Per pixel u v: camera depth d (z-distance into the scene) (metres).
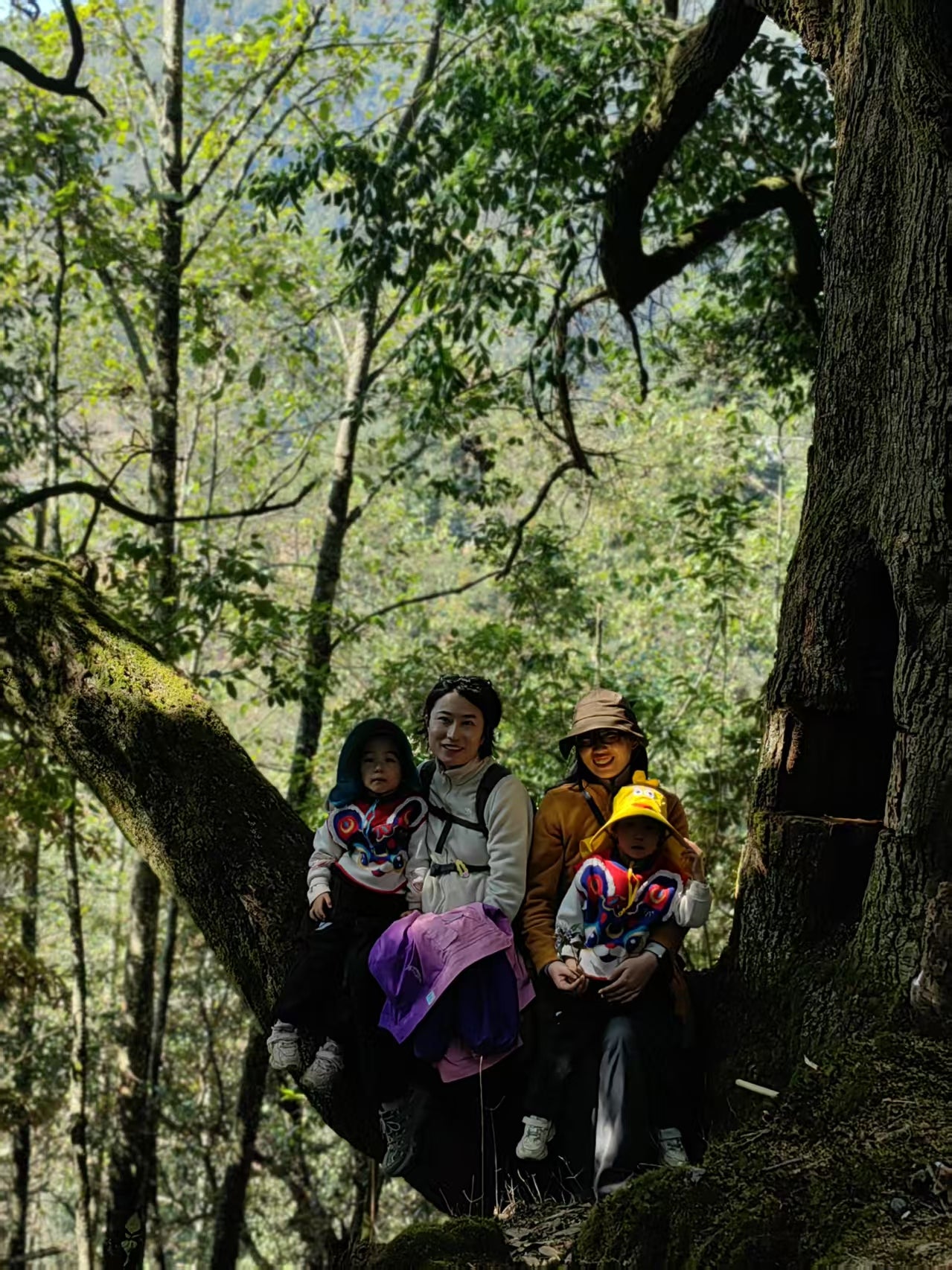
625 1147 3.31
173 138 11.84
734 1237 2.50
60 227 11.06
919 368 3.27
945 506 3.18
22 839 13.15
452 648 11.06
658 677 15.98
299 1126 11.31
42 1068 12.80
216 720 4.36
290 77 13.20
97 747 4.34
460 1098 3.61
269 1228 13.19
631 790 3.59
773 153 9.47
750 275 9.57
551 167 7.98
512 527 11.34
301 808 10.55
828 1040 3.20
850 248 3.58
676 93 6.68
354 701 10.55
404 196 8.59
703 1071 3.56
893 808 3.28
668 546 14.58
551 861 3.73
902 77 3.07
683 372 12.84
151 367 14.60
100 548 16.98
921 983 3.01
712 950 9.06
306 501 19.88
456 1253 2.79
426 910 3.60
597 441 13.96
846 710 3.51
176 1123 12.73
